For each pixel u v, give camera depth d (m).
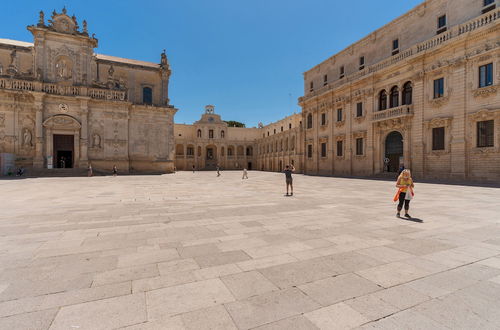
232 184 22.72
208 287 3.59
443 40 24.36
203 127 76.94
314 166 42.97
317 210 9.45
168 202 11.52
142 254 4.89
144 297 3.32
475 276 3.95
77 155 38.75
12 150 35.62
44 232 6.42
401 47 29.88
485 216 8.27
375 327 2.72
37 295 3.35
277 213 8.88
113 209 9.68
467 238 5.90
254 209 9.68
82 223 7.39
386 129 30.31
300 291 3.48
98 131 40.69
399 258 4.68
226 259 4.63
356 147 35.03
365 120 33.25
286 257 4.73
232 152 82.25
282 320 2.84
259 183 23.92
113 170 40.31
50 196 13.66
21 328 2.66
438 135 24.83
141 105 44.47
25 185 20.64
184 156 74.44
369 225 7.13
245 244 5.47
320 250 5.11
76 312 2.97
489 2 22.02
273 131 73.69
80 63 40.62
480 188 16.89
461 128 22.61
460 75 22.78
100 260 4.58
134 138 44.28
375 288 3.57
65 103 38.38
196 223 7.38
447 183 20.58
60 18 39.56
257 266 4.32
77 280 3.79
